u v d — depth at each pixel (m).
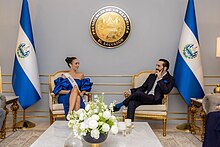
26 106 4.19
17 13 4.55
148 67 4.57
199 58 4.20
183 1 4.52
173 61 4.55
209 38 4.54
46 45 4.57
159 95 3.89
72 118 2.23
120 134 2.54
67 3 4.54
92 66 4.59
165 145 3.41
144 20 4.54
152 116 3.81
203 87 4.24
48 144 2.22
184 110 4.59
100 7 4.54
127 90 4.59
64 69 4.59
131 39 4.56
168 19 4.53
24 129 4.10
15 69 4.21
